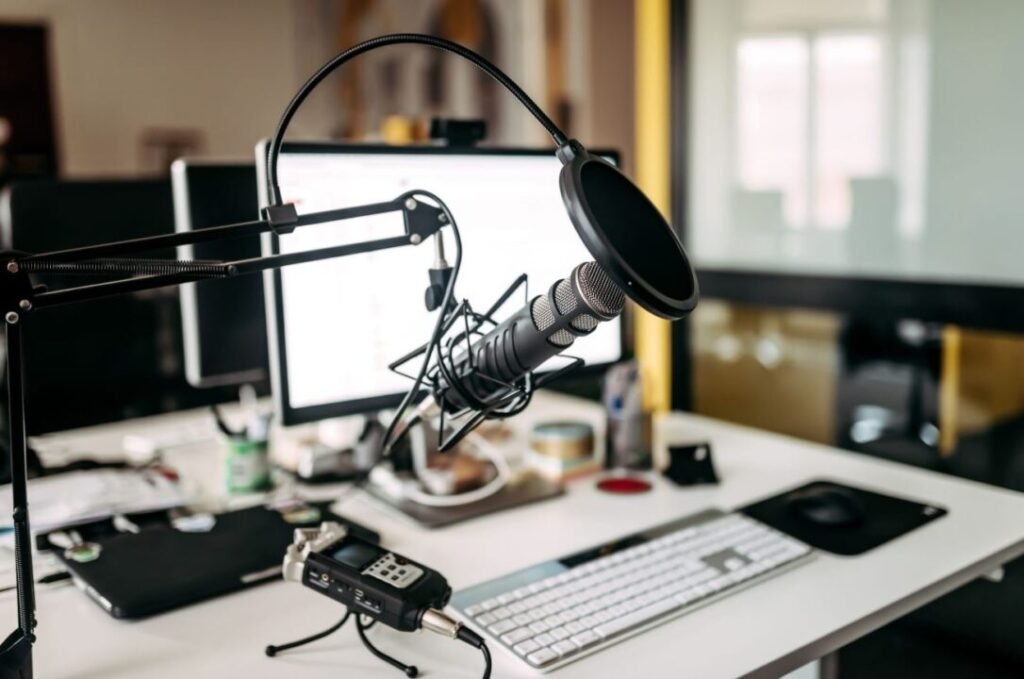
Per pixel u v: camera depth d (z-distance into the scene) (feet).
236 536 3.35
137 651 2.63
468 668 2.54
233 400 5.92
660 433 4.99
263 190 3.40
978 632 4.00
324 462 4.23
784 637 2.68
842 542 3.37
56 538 3.42
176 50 17.66
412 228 2.60
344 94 14.87
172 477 4.16
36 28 16.61
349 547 2.81
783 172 6.63
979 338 5.74
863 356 6.39
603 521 3.64
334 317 3.64
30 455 4.15
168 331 5.69
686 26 7.03
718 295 7.11
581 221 2.06
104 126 17.28
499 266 4.00
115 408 5.56
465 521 3.64
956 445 5.92
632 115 8.85
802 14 6.37
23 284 2.33
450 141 4.06
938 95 5.75
